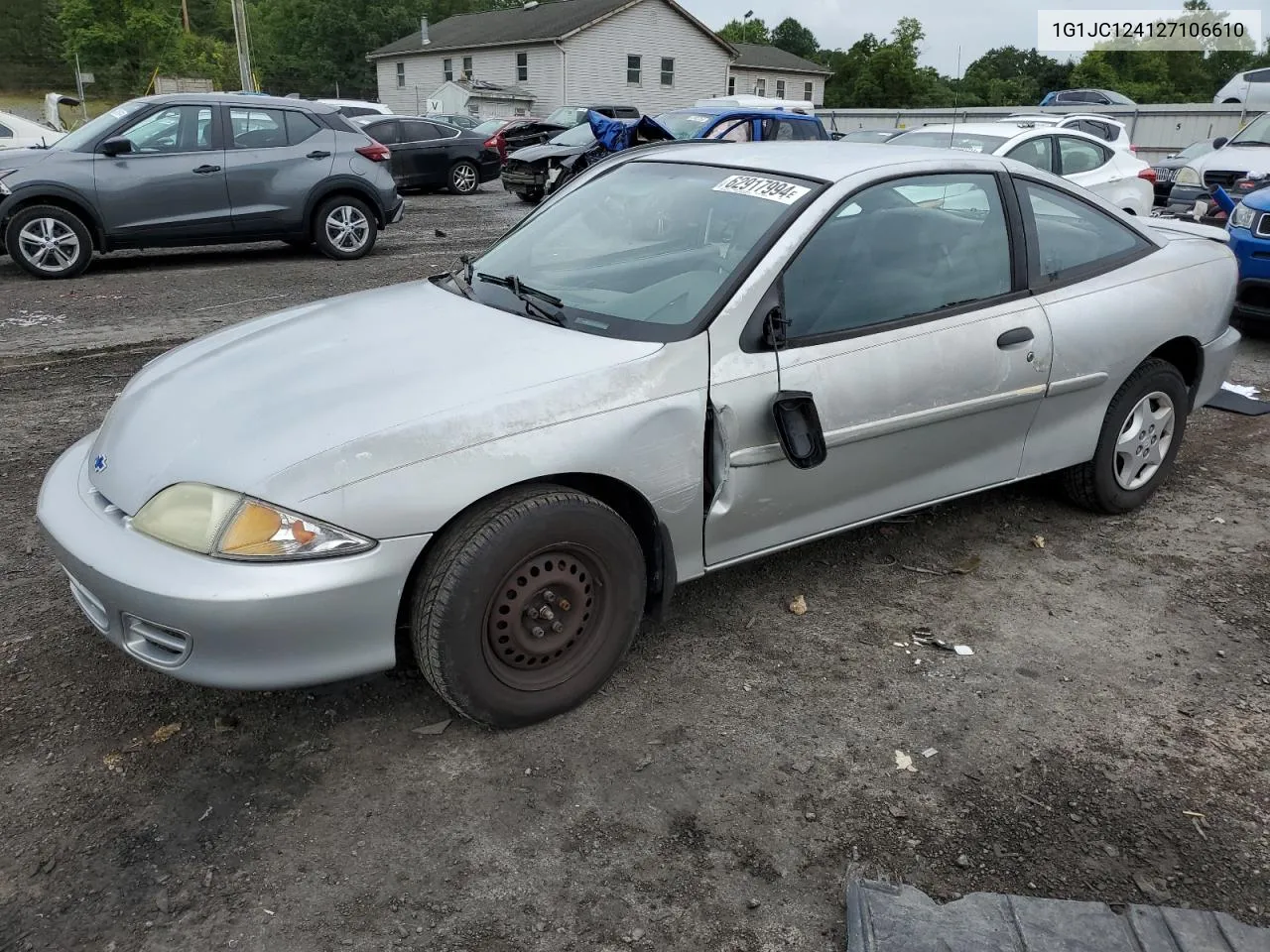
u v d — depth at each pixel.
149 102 9.92
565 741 2.90
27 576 3.74
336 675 2.62
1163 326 4.25
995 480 3.97
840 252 3.35
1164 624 3.65
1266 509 4.71
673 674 3.25
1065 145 10.18
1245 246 7.40
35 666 3.17
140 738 2.85
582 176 4.22
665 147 4.16
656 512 2.99
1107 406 4.25
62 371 6.38
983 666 3.34
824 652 3.41
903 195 3.55
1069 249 4.07
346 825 2.55
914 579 3.94
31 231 9.37
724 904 2.35
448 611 2.63
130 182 9.63
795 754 2.87
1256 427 5.91
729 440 3.08
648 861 2.47
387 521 2.53
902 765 2.84
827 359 3.25
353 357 3.02
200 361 3.22
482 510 2.69
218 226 10.15
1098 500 4.43
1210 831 2.61
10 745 2.81
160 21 50.91
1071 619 3.67
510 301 3.42
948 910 2.30
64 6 51.62
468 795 2.67
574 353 2.95
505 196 18.84
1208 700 3.18
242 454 2.58
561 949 2.21
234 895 2.32
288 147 10.42
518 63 41.81
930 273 3.58
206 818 2.56
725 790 2.71
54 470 3.08
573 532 2.78
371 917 2.28
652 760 2.83
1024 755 2.89
